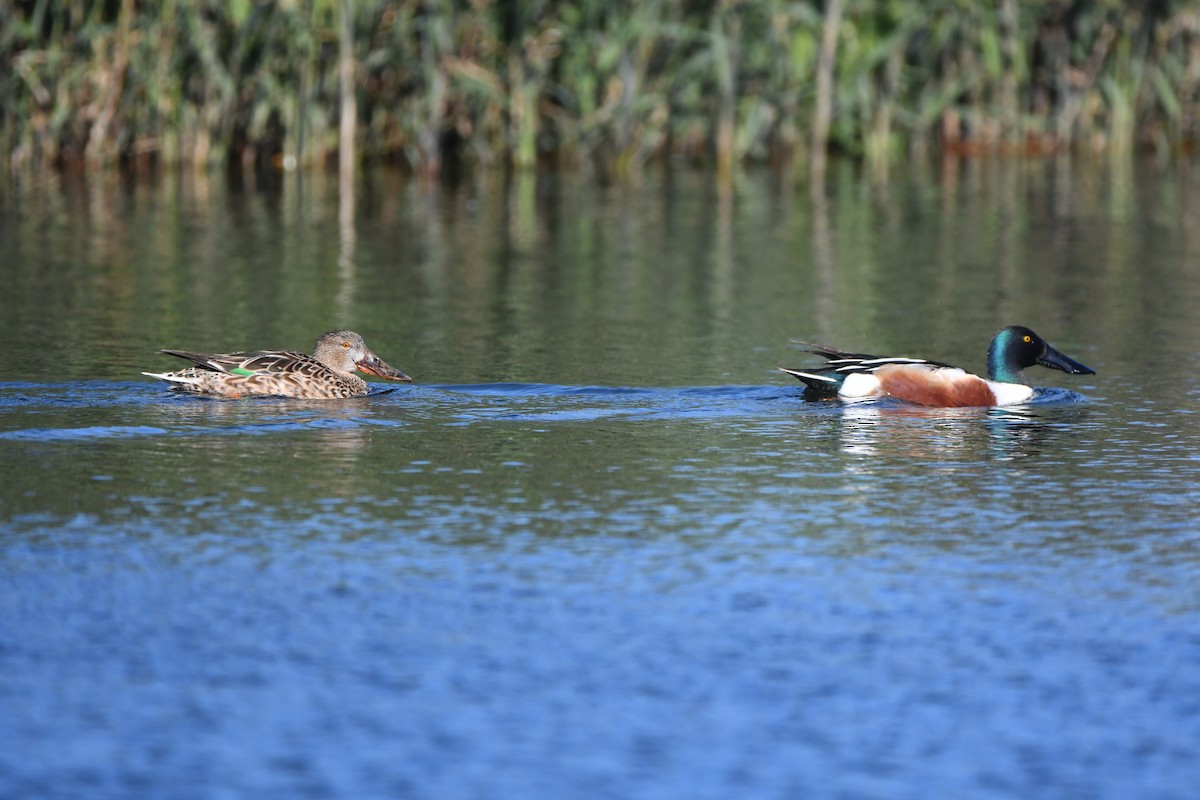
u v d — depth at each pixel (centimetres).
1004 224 2931
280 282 2233
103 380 1577
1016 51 3916
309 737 797
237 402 1495
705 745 796
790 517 1150
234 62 3334
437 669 876
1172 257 2562
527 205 3117
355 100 3484
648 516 1147
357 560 1041
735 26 3519
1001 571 1039
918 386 1544
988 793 756
